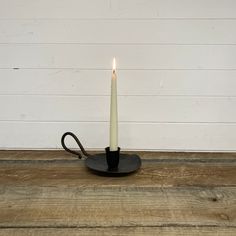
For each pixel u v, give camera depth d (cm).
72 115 100
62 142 96
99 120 101
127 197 73
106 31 96
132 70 98
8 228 62
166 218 65
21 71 98
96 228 62
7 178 82
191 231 61
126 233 61
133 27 95
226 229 62
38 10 95
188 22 95
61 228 62
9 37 96
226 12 94
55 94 99
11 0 94
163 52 97
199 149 101
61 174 85
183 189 77
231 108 100
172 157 97
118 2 94
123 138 101
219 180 83
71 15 95
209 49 96
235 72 98
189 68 98
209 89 99
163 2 94
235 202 72
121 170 84
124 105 100
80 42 96
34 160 94
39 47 97
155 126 101
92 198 73
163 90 99
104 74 98
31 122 101
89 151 101
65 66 98
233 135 101
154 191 76
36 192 75
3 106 100
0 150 101
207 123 100
